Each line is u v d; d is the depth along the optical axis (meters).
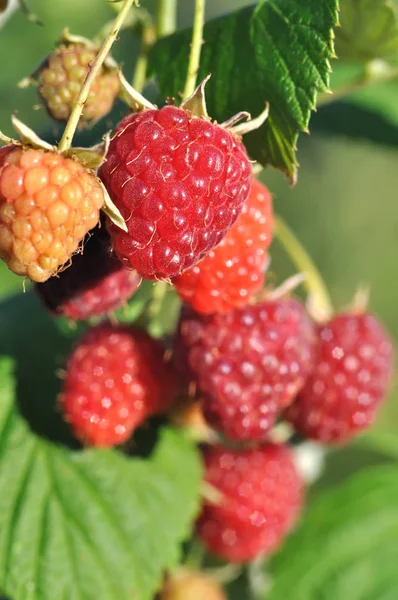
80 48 0.32
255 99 0.31
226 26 0.32
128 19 0.33
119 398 0.34
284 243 0.35
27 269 0.29
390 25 0.33
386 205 0.67
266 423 0.33
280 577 0.38
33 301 0.37
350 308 0.36
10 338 0.36
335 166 0.64
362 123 0.40
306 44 0.31
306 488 0.39
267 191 0.32
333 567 0.38
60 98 0.32
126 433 0.34
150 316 0.34
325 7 0.31
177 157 0.29
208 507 0.36
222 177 0.29
